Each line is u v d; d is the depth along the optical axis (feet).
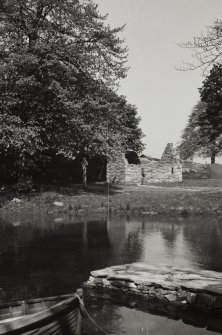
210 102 160.66
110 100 139.54
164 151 191.52
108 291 46.09
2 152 126.72
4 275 52.75
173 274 47.50
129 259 60.54
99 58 129.29
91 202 119.85
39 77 123.13
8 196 124.98
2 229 86.79
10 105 115.96
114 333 35.09
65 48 122.83
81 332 33.71
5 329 23.79
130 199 124.77
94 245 70.49
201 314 39.45
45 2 118.62
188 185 177.58
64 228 87.81
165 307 41.27
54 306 27.78
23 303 30.48
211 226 89.92
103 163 192.95
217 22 57.57
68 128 127.34
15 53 115.75
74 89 132.67
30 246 69.82
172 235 79.20
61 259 60.85
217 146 269.03
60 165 175.52
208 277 45.98
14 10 116.78
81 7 126.52
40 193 130.00
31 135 114.62
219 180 197.47
